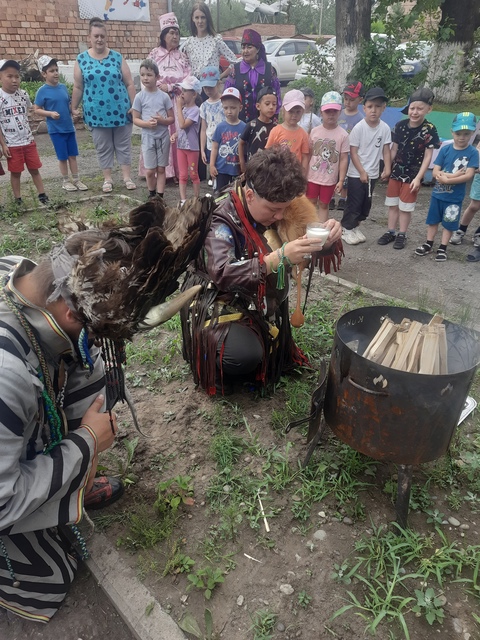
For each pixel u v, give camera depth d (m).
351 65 9.45
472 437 2.78
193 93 6.29
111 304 1.41
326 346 3.52
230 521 2.27
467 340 2.33
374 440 2.10
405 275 4.81
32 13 11.62
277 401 3.03
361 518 2.29
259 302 2.53
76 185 7.47
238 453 2.64
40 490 1.63
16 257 1.80
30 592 1.90
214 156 5.86
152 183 7.03
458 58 11.59
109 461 2.62
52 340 1.62
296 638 1.86
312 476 2.49
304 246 2.30
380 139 5.23
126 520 2.30
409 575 2.00
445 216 4.97
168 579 2.06
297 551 2.17
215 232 2.52
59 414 1.83
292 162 2.32
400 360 2.20
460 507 2.38
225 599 1.99
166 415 2.93
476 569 2.03
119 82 6.80
